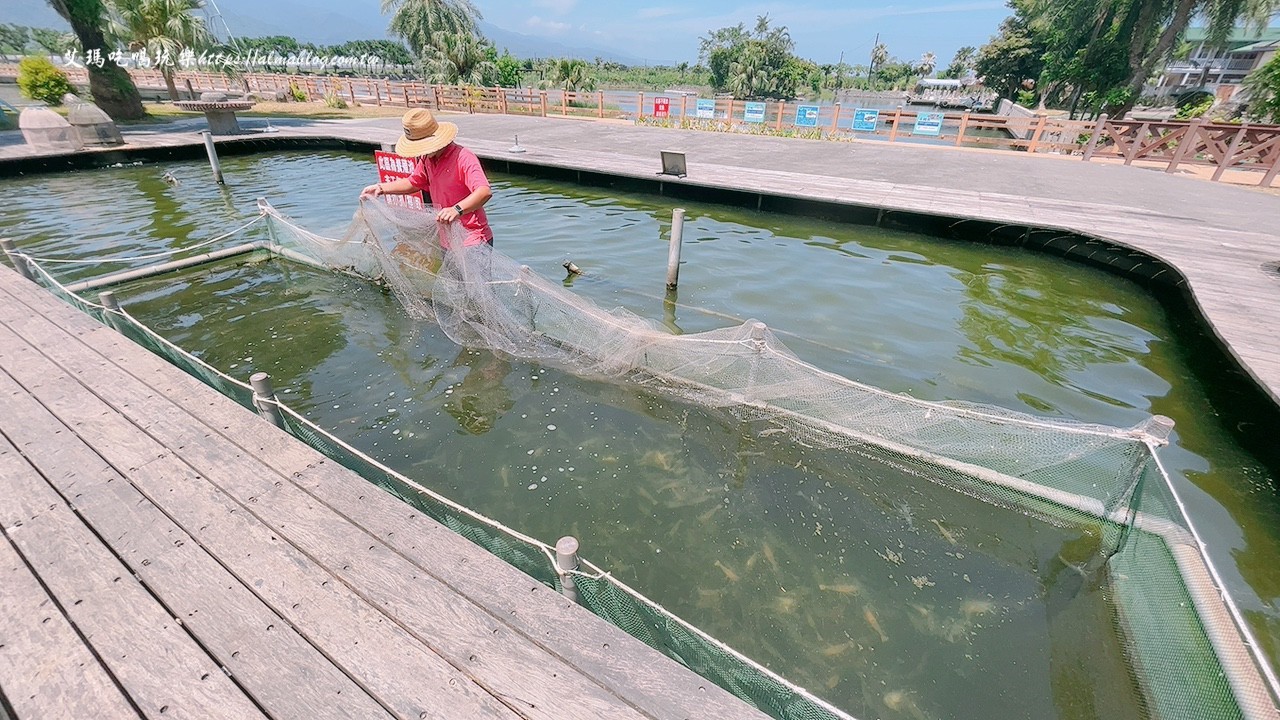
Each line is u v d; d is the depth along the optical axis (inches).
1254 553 121.0
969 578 113.5
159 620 73.1
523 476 136.9
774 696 76.5
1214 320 195.6
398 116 826.8
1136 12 964.6
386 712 63.1
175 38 845.8
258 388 114.0
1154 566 97.2
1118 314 235.8
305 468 100.9
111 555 82.7
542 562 107.4
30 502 92.3
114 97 668.7
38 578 79.0
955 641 101.1
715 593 109.7
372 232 203.0
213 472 99.7
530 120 821.2
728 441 149.3
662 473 138.9
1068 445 116.4
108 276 229.3
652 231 334.3
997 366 192.2
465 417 156.6
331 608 75.2
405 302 209.5
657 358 163.8
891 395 132.9
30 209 341.4
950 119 818.8
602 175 442.6
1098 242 288.5
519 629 72.4
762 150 576.1
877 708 90.3
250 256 265.1
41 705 62.8
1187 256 257.9
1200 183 441.4
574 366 177.6
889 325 220.5
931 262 295.0
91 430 110.7
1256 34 924.6
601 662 68.4
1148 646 92.6
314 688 65.4
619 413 159.5
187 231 310.0
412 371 177.0
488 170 494.3
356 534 86.9
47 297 173.0
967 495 131.7
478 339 190.7
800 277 267.1
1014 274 280.8
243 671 67.2
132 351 141.6
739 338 149.9
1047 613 106.0
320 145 577.9
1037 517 124.9
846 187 396.5
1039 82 1245.7
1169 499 98.8
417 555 83.2
